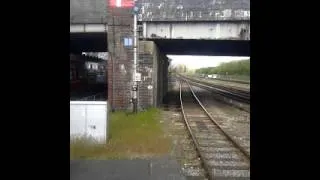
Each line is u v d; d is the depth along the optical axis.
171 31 25.81
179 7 25.52
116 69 24.78
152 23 25.70
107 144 14.19
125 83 24.70
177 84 76.94
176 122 20.97
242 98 36.78
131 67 24.69
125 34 24.78
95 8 26.44
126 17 24.75
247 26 25.44
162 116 22.97
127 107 24.61
